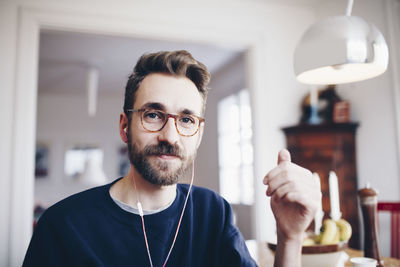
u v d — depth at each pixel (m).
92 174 4.78
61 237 0.78
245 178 4.64
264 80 3.02
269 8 3.12
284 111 3.06
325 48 1.11
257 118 2.96
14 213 2.31
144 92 0.81
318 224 1.26
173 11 2.82
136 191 0.84
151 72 0.82
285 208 0.69
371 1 2.83
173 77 0.82
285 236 0.69
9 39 2.42
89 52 4.46
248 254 0.94
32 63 2.46
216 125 5.56
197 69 0.84
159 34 2.78
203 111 0.88
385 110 2.70
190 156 0.82
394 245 1.86
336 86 3.18
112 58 4.69
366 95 2.88
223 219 0.96
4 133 2.36
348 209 2.76
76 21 2.56
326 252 1.11
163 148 0.78
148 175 0.79
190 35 2.84
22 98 2.40
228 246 0.91
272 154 2.97
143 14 2.73
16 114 2.38
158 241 0.83
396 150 2.60
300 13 3.23
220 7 2.96
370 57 1.08
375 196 1.29
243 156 4.70
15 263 2.28
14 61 2.42
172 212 0.87
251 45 3.04
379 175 2.74
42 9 2.49
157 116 0.80
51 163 6.40
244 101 4.74
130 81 0.85
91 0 2.62
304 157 2.82
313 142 2.83
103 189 0.88
